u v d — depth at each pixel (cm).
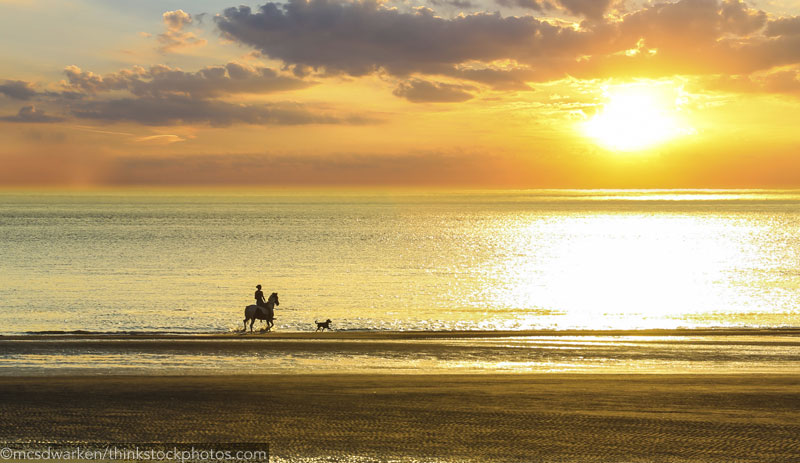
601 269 9169
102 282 7475
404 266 9331
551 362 3156
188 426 1992
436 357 3272
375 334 4103
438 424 2008
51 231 17175
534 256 11106
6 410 2147
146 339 3816
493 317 5312
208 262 9762
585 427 1977
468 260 10300
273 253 11281
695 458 1736
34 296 6394
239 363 3114
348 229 18662
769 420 2038
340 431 1947
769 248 12475
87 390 2422
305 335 4084
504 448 1808
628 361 3175
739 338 3875
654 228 19338
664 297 6519
